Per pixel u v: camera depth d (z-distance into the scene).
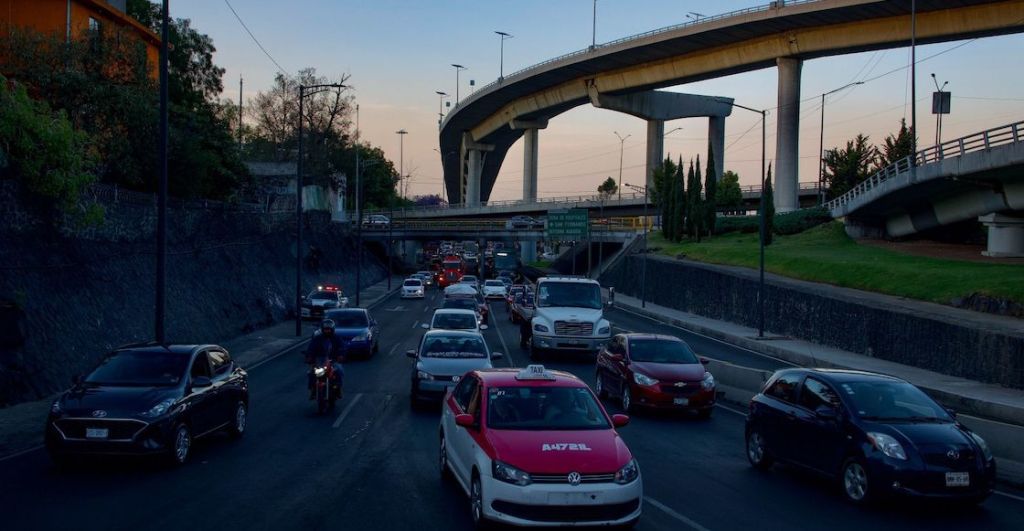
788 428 11.71
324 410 16.59
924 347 28.45
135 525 8.60
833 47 67.94
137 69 31.31
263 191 67.81
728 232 73.88
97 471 11.30
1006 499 11.05
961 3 58.38
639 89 90.31
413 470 11.66
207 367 13.21
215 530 8.49
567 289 28.52
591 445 8.72
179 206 33.66
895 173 48.06
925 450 9.86
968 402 21.44
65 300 21.20
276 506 9.52
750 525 9.18
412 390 17.36
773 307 41.53
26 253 20.64
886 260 43.94
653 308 58.50
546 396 9.80
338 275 69.56
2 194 20.34
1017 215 42.38
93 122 29.53
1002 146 36.06
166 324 26.81
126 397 11.45
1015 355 23.64
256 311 38.41
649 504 10.04
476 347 18.33
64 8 33.34
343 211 96.38
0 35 29.16
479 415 9.45
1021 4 55.78
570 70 92.81
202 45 52.56
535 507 8.12
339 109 89.31
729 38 75.44
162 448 11.24
